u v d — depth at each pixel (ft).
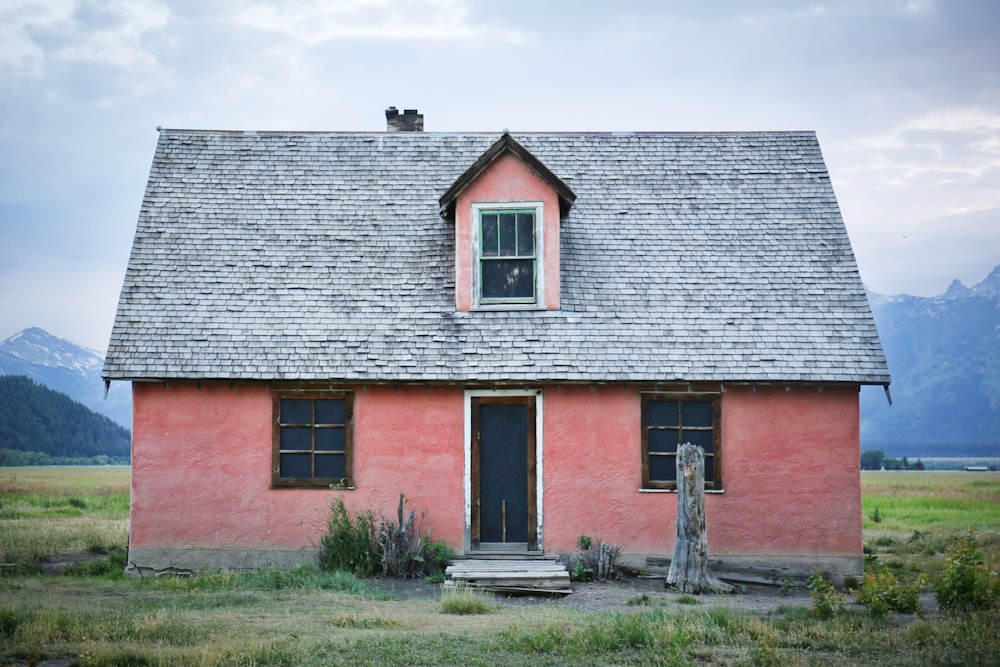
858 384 63.46
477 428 64.03
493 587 56.59
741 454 63.62
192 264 68.08
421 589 57.21
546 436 63.72
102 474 260.83
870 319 66.18
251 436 63.57
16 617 43.19
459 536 63.31
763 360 63.72
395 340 64.59
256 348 63.93
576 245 69.51
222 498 63.21
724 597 56.39
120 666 36.47
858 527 63.26
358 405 63.87
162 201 71.41
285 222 70.90
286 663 37.19
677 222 71.41
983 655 39.09
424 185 73.46
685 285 67.67
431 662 37.78
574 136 77.10
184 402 63.62
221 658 36.88
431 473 63.62
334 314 65.92
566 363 63.21
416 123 82.89
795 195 73.31
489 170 66.64
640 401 63.82
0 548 71.05
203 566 62.80
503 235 66.64
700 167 75.10
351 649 39.47
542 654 39.45
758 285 67.82
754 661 38.37
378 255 69.21
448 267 68.33
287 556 62.95
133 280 66.90
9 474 245.24
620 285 67.46
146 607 49.03
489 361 63.36
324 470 63.77
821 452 63.67
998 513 125.39
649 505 63.36
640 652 39.86
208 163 74.02
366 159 75.10
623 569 62.28
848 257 69.62
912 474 338.95
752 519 63.26
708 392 63.82
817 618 47.29
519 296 66.39
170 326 64.75
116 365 62.64
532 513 63.36
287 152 75.25
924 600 54.60
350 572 60.03
